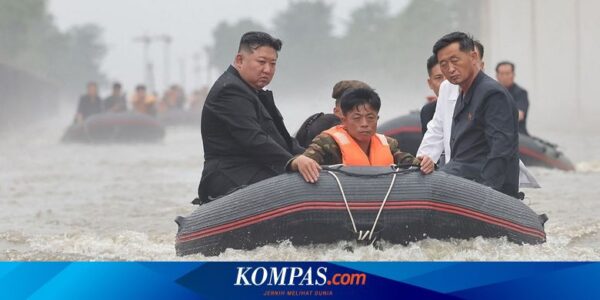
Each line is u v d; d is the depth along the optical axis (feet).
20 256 71.77
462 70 74.18
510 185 73.82
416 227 63.98
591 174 134.41
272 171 70.95
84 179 147.84
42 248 75.72
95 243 78.02
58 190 130.11
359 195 63.57
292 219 63.57
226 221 65.00
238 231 64.69
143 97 292.81
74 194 124.16
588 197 106.52
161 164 180.55
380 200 63.41
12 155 213.46
